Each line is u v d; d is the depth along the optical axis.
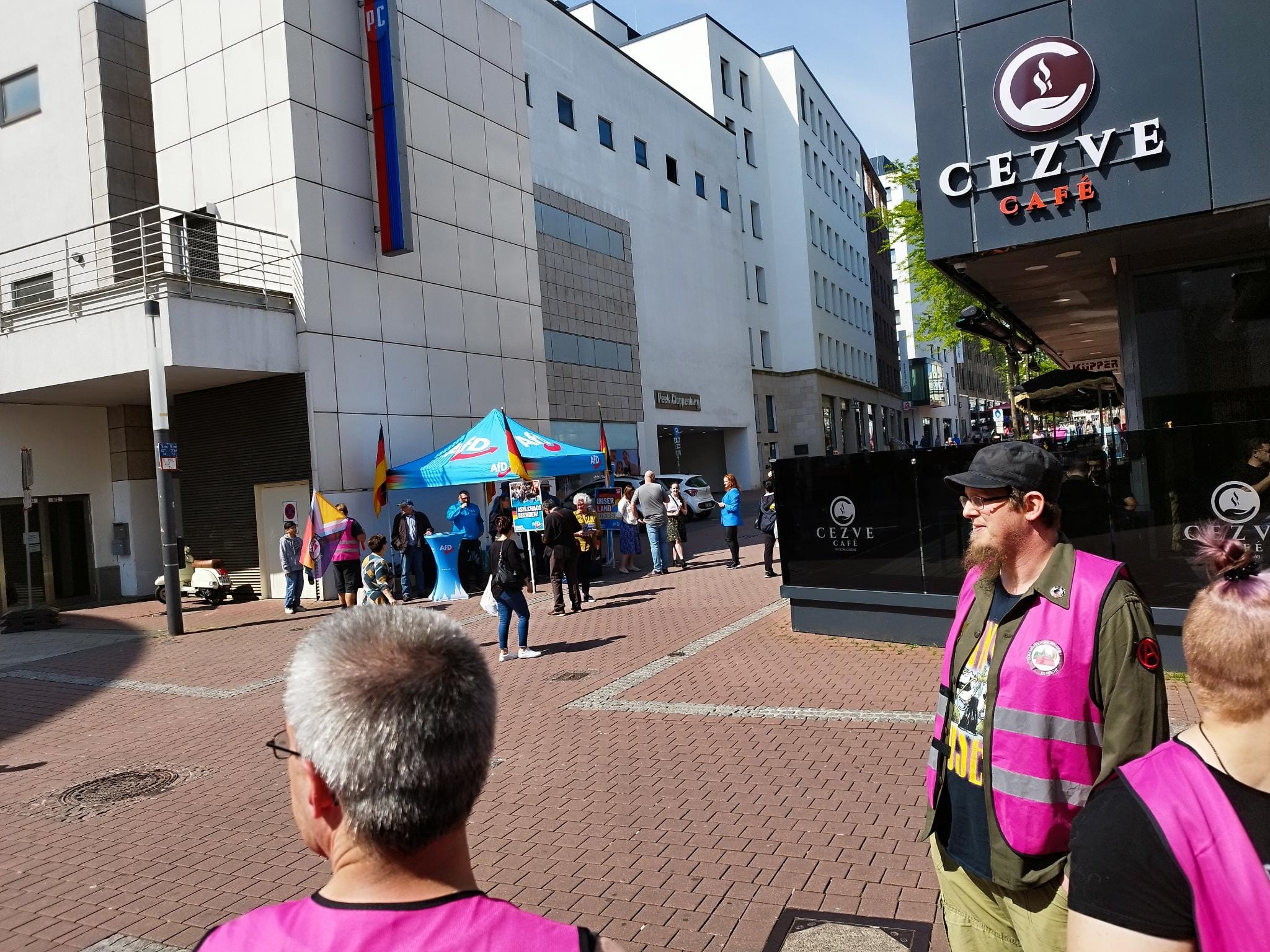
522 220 21.31
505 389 20.39
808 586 9.86
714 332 36.56
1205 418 10.56
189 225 17.38
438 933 1.15
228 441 17.09
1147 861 1.35
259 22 16.28
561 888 4.38
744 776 5.75
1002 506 2.32
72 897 4.74
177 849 5.32
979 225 9.34
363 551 15.45
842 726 6.65
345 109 16.97
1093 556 2.27
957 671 2.43
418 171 18.45
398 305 17.77
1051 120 8.89
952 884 2.38
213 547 17.50
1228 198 8.27
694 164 36.19
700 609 12.51
